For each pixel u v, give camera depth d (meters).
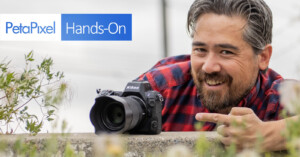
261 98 2.71
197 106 2.82
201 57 2.39
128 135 1.99
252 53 2.46
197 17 2.38
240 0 2.34
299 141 1.08
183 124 2.87
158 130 2.09
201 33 2.34
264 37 2.50
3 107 1.96
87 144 1.82
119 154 1.16
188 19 2.49
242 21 2.35
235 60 2.36
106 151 1.19
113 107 2.04
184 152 1.14
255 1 2.41
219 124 1.93
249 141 1.83
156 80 2.95
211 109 2.48
